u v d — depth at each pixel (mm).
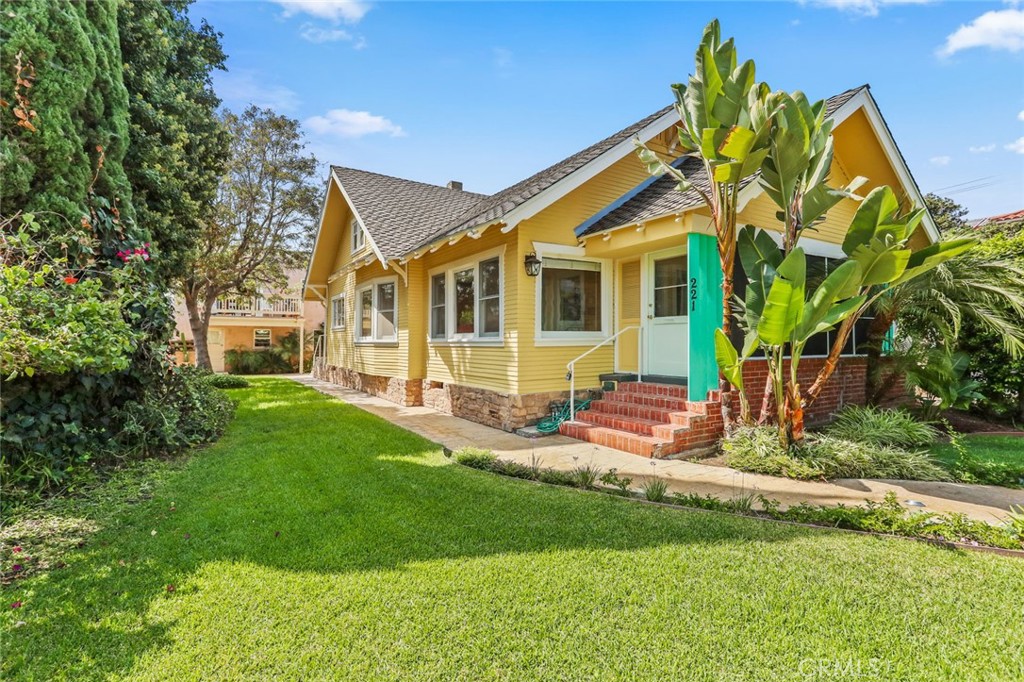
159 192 8594
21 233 4332
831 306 5129
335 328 17188
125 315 5551
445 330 10375
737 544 3516
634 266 8492
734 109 5371
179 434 6195
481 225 7422
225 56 13695
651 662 2295
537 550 3439
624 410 7496
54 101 5320
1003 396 8898
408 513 4133
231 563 3234
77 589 2896
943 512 4289
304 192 20125
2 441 4277
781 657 2326
